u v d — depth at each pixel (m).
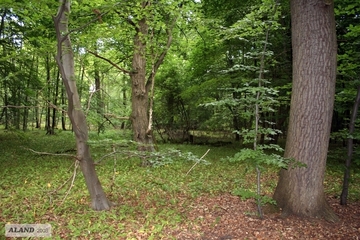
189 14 8.75
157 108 17.53
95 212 5.34
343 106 7.88
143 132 9.59
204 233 4.60
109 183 7.30
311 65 4.80
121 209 5.52
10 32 11.58
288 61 10.80
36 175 7.98
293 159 4.62
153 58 9.68
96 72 9.88
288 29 11.00
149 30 9.98
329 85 4.84
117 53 11.70
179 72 17.34
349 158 5.81
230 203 5.96
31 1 3.94
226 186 7.25
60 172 8.32
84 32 6.04
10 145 13.36
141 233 4.54
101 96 6.55
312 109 4.86
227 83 12.77
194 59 14.38
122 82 12.84
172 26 9.44
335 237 4.42
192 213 5.45
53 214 5.25
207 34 11.51
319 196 5.09
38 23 7.50
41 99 5.27
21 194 6.24
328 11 4.75
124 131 9.62
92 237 4.39
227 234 4.56
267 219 5.04
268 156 4.55
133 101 9.76
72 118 5.12
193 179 7.93
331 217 5.02
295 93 5.04
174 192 6.75
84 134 5.36
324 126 4.91
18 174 8.00
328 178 8.20
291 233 4.54
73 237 4.38
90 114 5.92
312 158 4.96
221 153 12.73
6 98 12.16
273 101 4.84
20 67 10.87
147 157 5.57
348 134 5.60
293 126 5.08
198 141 18.08
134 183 7.44
